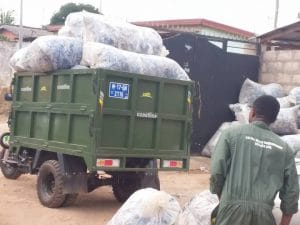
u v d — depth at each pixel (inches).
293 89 341.4
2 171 246.2
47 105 204.8
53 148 199.5
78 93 188.5
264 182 97.0
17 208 192.5
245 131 100.3
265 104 102.3
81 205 203.5
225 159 98.5
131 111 187.8
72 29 206.2
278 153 98.6
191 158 340.2
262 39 376.2
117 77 184.1
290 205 98.7
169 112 198.5
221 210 97.0
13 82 228.8
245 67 370.6
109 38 200.4
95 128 179.3
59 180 190.4
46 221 178.2
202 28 633.0
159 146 196.7
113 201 214.5
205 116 356.2
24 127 222.2
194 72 351.3
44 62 197.8
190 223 128.2
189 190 247.6
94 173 195.2
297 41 382.9
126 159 192.1
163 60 201.2
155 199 127.6
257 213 94.7
